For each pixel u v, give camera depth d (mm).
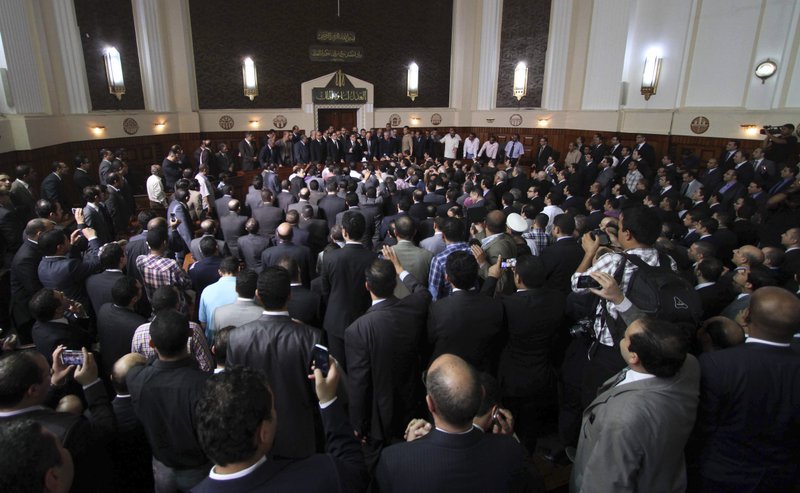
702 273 3023
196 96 12086
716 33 9633
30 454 1182
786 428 1730
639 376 1712
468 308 2400
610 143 11734
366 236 5438
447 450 1375
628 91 11688
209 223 4035
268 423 1206
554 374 2664
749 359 1734
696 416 1800
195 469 1923
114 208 6270
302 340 2105
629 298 2193
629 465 1592
